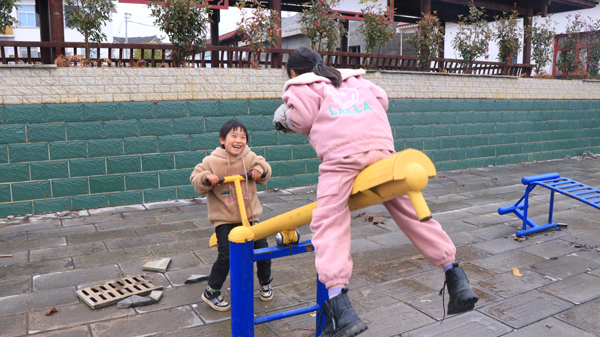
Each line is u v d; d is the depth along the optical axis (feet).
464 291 6.00
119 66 21.25
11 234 16.63
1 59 20.08
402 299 11.00
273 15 24.39
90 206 20.44
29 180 19.31
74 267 13.32
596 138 38.63
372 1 28.22
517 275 12.48
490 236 16.24
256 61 24.44
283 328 9.64
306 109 6.07
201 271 12.96
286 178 24.85
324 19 25.93
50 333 9.44
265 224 7.59
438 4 39.75
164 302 10.96
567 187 15.89
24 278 12.48
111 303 10.77
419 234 6.31
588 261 13.57
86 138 20.07
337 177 5.87
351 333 5.28
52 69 19.26
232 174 10.18
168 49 22.33
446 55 57.21
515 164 33.71
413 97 28.53
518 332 9.33
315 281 12.26
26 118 18.99
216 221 10.25
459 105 30.45
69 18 20.07
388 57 28.55
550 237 16.02
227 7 23.97
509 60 34.17
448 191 24.35
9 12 19.76
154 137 21.35
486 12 42.47
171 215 19.29
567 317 9.97
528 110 34.01
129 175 21.04
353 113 5.99
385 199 5.71
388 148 6.06
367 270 12.99
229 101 22.82
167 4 20.86
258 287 11.94
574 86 36.50
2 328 9.66
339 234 5.82
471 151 31.50
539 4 38.45
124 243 15.56
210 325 9.80
